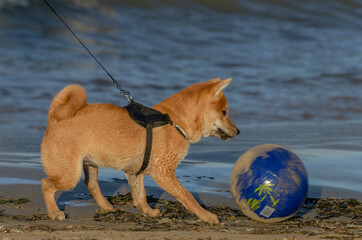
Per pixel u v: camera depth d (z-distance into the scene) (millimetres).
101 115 7953
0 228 6965
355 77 26391
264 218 7727
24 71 22453
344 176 11273
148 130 8000
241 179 7758
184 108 8492
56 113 7848
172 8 38969
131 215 8445
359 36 40188
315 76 26219
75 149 7805
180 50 29531
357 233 7180
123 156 8023
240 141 15258
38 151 13547
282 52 32094
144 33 32000
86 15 33312
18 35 27984
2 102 18531
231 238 6719
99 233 6871
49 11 32219
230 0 42812
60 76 22125
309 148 14266
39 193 9547
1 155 12750
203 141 15328
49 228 7137
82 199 9352
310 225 7879
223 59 28469
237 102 20719
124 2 37281
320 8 47781
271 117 19047
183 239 6551
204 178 11070
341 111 20469
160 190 10195
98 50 27328
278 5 45938
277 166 7656
